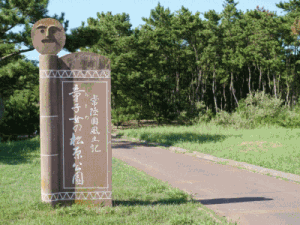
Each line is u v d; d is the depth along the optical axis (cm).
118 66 3077
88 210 553
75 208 552
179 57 4684
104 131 600
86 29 1806
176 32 4378
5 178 833
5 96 2238
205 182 821
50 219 502
